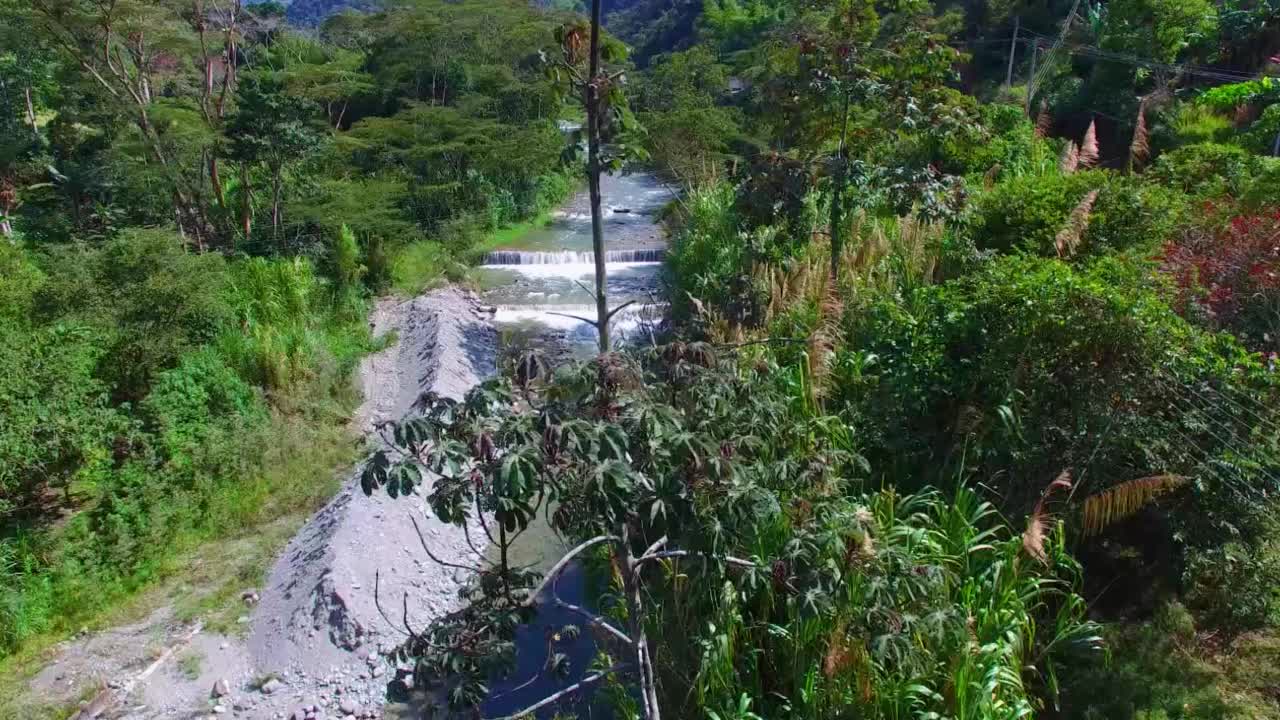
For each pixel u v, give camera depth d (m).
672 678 6.32
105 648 7.26
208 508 9.20
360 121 26.30
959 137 8.95
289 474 10.14
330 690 6.79
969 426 6.36
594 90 3.48
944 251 9.84
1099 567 6.05
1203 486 5.40
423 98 31.81
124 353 10.51
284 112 16.94
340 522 8.58
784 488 4.64
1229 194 9.72
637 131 3.64
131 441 9.32
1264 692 4.96
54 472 8.67
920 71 8.48
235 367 11.81
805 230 11.70
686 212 17.45
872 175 8.80
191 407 10.33
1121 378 5.90
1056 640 5.43
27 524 8.46
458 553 8.73
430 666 3.57
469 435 3.21
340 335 14.61
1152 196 9.38
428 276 18.66
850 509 4.70
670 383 3.68
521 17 36.69
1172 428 5.79
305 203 18.52
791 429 5.45
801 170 8.74
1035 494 6.20
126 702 6.66
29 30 16.59
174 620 7.66
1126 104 18.95
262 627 7.53
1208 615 5.56
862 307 8.59
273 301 14.04
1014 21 29.84
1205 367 5.78
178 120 17.70
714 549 3.44
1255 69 18.33
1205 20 19.83
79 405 8.87
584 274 19.53
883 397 7.31
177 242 12.40
